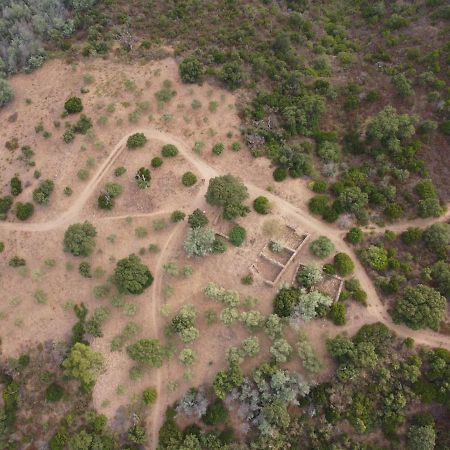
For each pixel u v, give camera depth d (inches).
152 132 2928.2
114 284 2534.5
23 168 2876.5
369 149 2881.4
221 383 2277.3
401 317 2370.8
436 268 2497.5
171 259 2610.7
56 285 2613.2
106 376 2429.9
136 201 2753.4
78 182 2819.9
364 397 2272.4
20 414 2440.9
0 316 2593.5
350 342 2289.6
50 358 2493.8
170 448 2258.9
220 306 2501.2
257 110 2947.8
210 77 3036.4
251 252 2596.0
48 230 2733.8
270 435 2222.0
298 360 2373.3
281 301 2402.8
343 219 2657.5
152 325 2501.2
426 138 2874.0
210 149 2864.2
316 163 2854.3
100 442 2301.9
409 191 2755.9
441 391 2245.3
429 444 2174.0
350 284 2469.2
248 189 2763.3
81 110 2960.1
